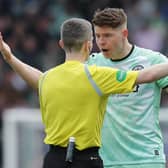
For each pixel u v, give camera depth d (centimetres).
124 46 1928
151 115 1919
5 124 3353
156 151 1916
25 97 3909
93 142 1691
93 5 4344
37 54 4116
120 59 1938
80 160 1680
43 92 1723
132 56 1938
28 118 3331
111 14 1870
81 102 1683
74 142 1673
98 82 1678
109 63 1948
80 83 1686
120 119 1920
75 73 1695
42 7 4369
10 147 3334
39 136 3312
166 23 4353
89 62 1967
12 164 3328
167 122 3009
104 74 1681
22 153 3328
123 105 1917
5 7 4353
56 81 1708
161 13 4391
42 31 4253
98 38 1895
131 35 4250
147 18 4350
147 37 4231
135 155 1916
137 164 1916
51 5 4378
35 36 4222
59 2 4381
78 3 4356
